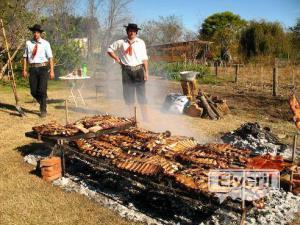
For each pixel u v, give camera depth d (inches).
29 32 340.2
